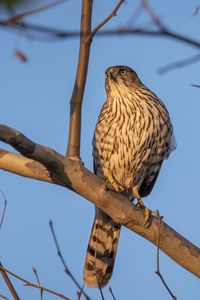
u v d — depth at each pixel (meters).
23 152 8.25
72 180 9.13
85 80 8.97
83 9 8.48
